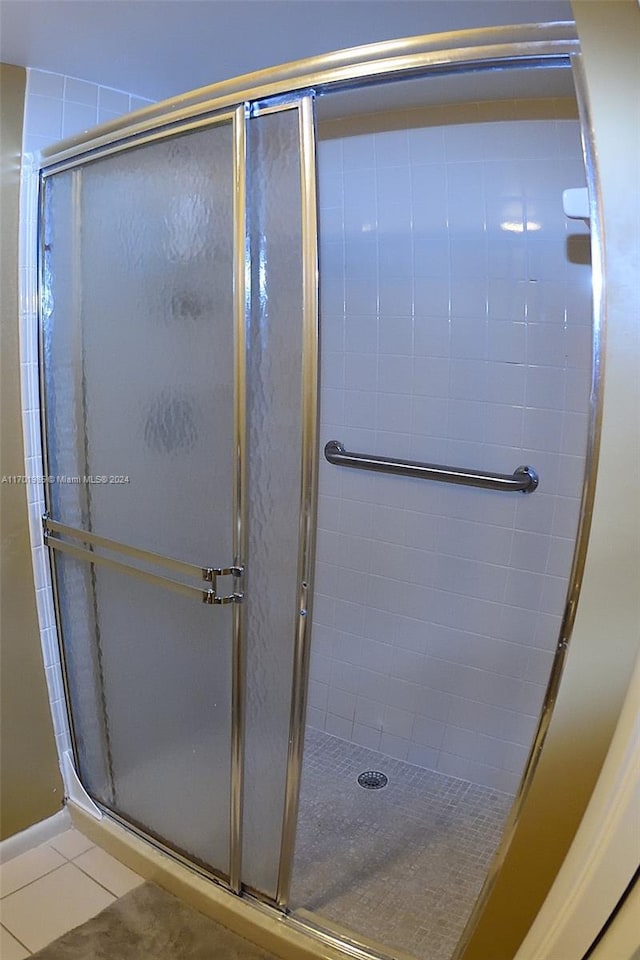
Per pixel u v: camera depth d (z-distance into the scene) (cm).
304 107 126
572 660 93
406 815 203
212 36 148
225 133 135
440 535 211
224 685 158
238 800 161
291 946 157
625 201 83
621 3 79
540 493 193
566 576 192
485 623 207
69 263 172
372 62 118
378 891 174
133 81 177
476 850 189
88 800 200
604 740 92
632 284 83
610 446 87
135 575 168
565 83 169
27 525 187
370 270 209
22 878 183
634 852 69
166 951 161
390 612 224
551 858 102
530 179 184
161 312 154
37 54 159
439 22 140
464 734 217
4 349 176
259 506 146
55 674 197
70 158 166
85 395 174
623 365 85
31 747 193
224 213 138
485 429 198
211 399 148
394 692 228
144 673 176
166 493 160
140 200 153
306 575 141
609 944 73
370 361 214
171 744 174
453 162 192
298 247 131
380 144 201
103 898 176
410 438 211
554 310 185
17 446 182
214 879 172
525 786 107
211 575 150
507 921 112
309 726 245
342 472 225
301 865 182
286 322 135
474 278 194
